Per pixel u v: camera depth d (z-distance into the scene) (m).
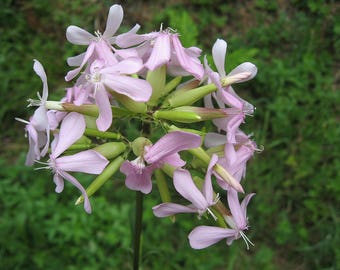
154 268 0.28
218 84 0.14
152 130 0.15
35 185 0.29
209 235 0.14
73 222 0.28
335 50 0.37
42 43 0.36
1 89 0.33
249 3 0.38
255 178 0.31
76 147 0.14
